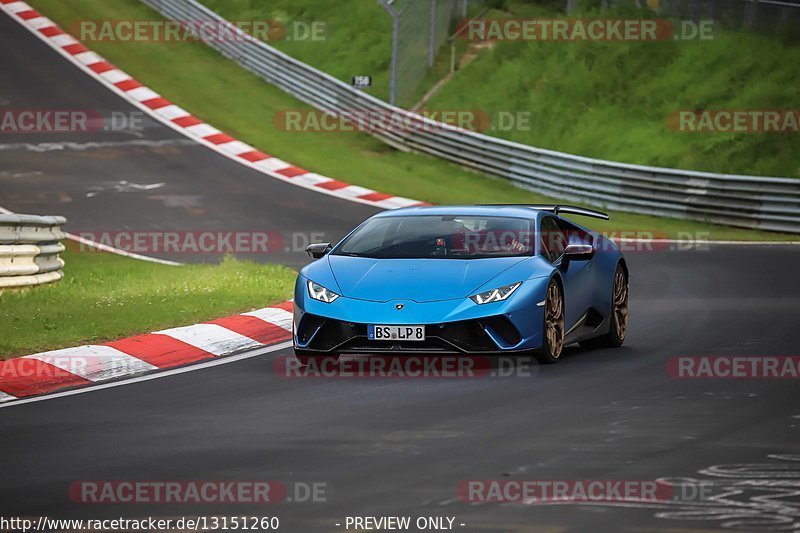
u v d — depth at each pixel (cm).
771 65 11894
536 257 3625
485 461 2273
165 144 11738
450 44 14162
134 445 2480
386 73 14112
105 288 5544
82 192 9744
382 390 3130
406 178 11300
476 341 3388
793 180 9238
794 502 1961
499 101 12775
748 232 9406
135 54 14675
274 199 9806
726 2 12544
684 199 9800
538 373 3400
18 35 14875
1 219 5072
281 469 2230
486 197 10688
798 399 2942
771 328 4306
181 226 8556
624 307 4125
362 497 2011
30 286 5400
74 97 13050
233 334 4138
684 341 4069
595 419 2697
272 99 13738
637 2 13175
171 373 3503
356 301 3441
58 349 3747
